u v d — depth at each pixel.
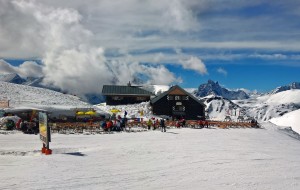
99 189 15.20
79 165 20.05
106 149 25.83
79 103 86.62
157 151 25.38
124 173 18.36
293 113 151.00
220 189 15.77
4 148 25.66
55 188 15.03
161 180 17.09
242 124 57.50
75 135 36.53
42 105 71.94
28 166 19.27
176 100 78.38
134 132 41.19
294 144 37.03
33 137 33.03
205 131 44.03
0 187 14.94
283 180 17.91
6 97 76.19
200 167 20.17
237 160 22.59
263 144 33.50
